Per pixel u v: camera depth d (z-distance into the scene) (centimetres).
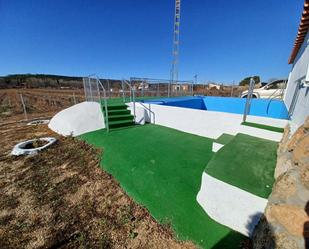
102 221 215
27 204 248
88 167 350
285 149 208
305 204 135
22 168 350
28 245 187
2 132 614
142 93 888
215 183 197
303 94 286
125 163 339
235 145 292
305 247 125
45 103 1630
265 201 162
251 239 171
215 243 175
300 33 389
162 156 356
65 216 225
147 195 252
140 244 184
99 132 524
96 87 637
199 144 426
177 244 181
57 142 486
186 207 221
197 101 913
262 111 717
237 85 1301
